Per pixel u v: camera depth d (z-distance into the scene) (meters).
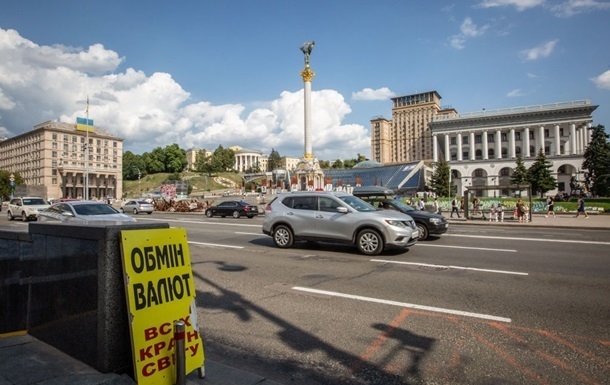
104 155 127.38
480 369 3.82
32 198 26.00
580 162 79.06
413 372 3.78
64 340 3.58
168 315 3.36
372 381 3.62
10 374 3.13
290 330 4.91
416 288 6.87
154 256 3.36
